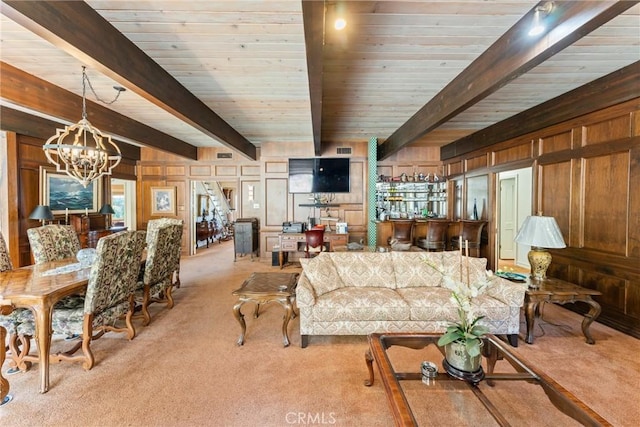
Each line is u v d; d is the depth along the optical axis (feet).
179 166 22.58
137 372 6.99
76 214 17.22
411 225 16.72
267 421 5.44
